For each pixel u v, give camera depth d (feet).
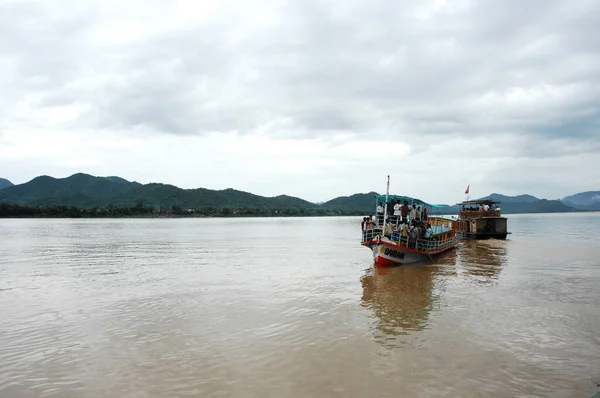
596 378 31.12
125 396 28.91
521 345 38.11
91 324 46.39
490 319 46.57
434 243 98.17
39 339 41.37
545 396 28.37
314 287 66.13
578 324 44.52
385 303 54.70
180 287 67.15
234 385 30.35
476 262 94.02
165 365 34.24
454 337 40.52
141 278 76.43
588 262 92.99
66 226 345.92
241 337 41.22
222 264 95.96
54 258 110.42
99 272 84.33
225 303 55.62
